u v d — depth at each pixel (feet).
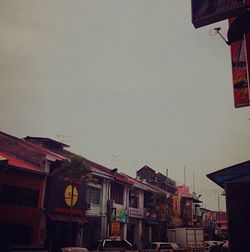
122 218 97.40
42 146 93.15
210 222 133.28
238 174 29.81
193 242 94.27
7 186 69.26
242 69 31.19
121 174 112.16
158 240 109.81
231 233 22.54
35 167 77.56
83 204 82.02
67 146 98.99
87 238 86.02
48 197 74.79
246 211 22.47
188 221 128.36
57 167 78.59
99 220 90.02
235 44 31.65
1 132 84.84
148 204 117.08
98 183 91.50
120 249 59.62
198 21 25.11
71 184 79.20
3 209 67.62
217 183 31.35
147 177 140.36
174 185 143.74
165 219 113.50
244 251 21.89
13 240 68.54
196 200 137.18
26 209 71.00
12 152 82.02
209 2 24.68
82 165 77.71
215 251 62.03
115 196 99.50
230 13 23.62
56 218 74.02
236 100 31.14
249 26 21.06
